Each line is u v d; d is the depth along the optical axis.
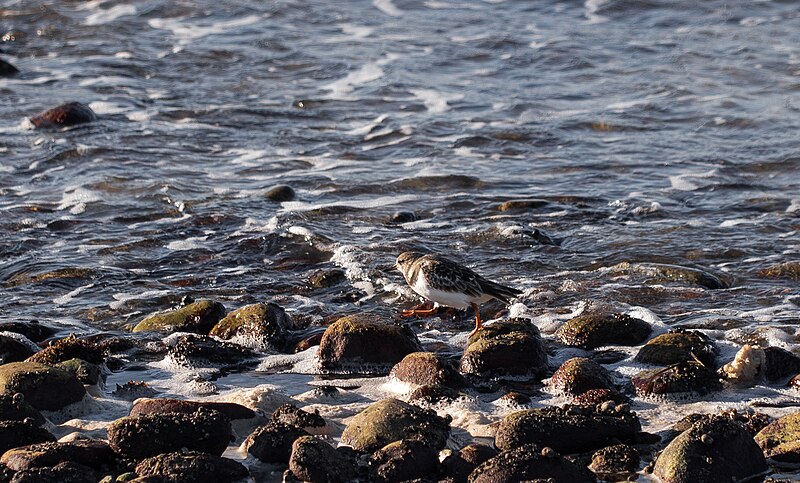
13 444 6.82
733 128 17.36
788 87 19.23
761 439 7.02
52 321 10.48
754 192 14.55
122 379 8.89
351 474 6.47
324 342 9.14
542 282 11.42
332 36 23.39
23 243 12.84
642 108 18.44
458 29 23.62
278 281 11.70
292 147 16.94
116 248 12.70
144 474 6.29
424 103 19.09
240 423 7.38
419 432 6.90
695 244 12.45
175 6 25.53
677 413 7.75
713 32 22.75
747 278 11.38
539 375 8.69
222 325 9.93
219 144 17.06
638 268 11.61
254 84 20.36
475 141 16.95
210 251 12.59
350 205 14.16
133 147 16.75
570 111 18.44
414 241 12.77
